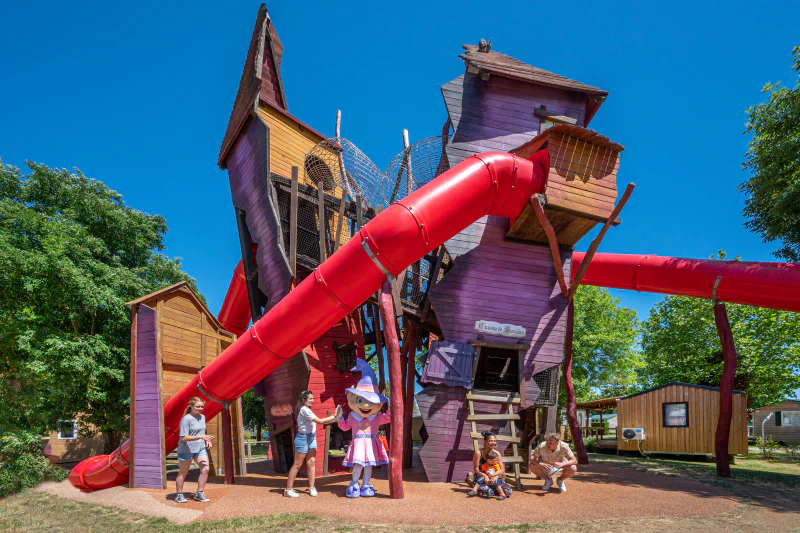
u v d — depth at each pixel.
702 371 27.56
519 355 11.73
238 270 16.66
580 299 33.53
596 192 11.25
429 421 11.16
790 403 35.34
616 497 9.12
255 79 12.84
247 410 28.72
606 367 33.53
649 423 20.19
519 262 12.37
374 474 12.53
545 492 9.62
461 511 7.81
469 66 12.75
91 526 7.54
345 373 13.09
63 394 16.61
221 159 15.09
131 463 10.09
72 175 22.31
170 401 10.86
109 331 19.16
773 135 18.06
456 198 10.23
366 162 13.99
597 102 13.23
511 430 10.90
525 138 12.75
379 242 9.52
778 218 17.25
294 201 12.46
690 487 10.40
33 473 11.92
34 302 17.62
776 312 25.89
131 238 23.08
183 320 11.77
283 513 7.70
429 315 13.56
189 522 7.51
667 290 14.11
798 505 8.73
